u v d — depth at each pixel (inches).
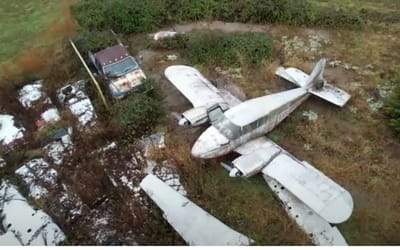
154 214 368.5
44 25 624.1
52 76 521.0
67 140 440.8
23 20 640.4
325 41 570.3
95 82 473.7
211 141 394.9
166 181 398.0
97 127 449.7
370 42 565.3
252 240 339.3
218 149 392.8
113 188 394.6
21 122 466.9
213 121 408.2
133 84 484.7
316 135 438.6
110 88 484.4
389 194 379.6
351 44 563.2
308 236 343.3
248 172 373.4
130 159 420.5
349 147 426.0
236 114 406.6
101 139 438.0
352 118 457.7
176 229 347.9
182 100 491.2
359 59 536.7
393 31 581.3
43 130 453.4
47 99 493.4
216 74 525.0
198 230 344.5
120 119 446.3
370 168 402.6
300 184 355.6
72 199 386.3
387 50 548.7
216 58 539.8
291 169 371.6
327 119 458.0
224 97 470.0
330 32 587.5
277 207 373.1
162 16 618.5
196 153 390.3
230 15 616.7
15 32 614.2
